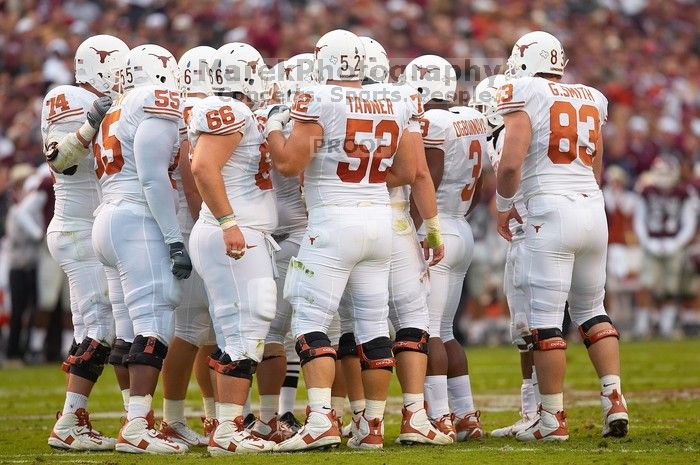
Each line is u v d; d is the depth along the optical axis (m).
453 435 26.14
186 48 66.69
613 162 70.06
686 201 63.50
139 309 25.08
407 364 25.19
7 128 61.09
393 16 77.44
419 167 25.05
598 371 26.30
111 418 33.00
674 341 61.34
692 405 33.56
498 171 25.64
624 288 63.19
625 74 85.12
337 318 27.27
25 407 36.25
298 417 31.61
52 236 26.89
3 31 65.31
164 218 24.81
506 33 82.38
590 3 90.62
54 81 62.25
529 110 25.53
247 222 24.33
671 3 95.12
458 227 27.20
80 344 26.73
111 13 68.19
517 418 31.55
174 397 26.95
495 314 62.62
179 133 25.62
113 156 25.42
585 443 25.20
